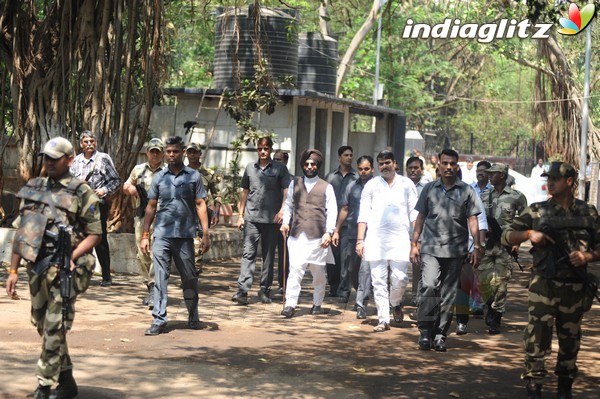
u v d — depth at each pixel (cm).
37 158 1602
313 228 1209
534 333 782
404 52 4284
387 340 1062
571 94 3666
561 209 779
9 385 764
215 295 1363
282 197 1314
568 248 772
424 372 902
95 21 1575
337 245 1268
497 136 5631
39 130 1606
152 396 761
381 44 4178
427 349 1010
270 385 820
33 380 784
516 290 1597
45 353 705
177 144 1072
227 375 849
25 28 1603
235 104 2075
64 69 1587
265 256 1319
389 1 1593
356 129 5272
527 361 787
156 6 1553
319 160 1223
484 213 1079
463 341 1079
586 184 3838
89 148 1307
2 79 1691
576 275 771
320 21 3033
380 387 830
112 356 904
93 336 999
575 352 789
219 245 1844
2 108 1675
